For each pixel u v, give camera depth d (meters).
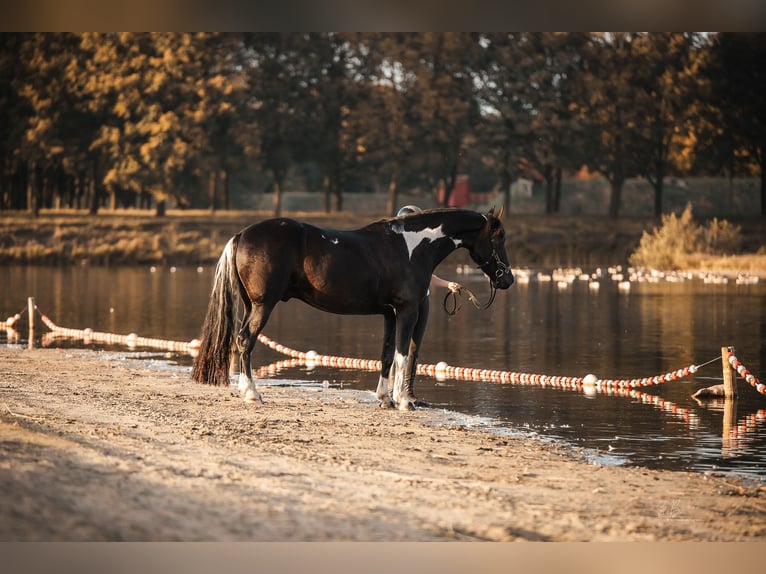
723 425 14.09
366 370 20.25
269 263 13.98
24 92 99.81
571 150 97.00
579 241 84.75
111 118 99.19
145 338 26.19
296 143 98.38
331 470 9.76
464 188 123.00
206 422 12.71
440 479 9.76
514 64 97.12
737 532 8.39
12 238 81.56
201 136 92.62
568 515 8.46
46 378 17.16
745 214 101.69
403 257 14.65
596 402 16.17
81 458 8.88
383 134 96.88
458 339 26.92
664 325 30.66
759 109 98.50
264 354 23.17
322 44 98.94
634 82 99.62
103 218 91.12
